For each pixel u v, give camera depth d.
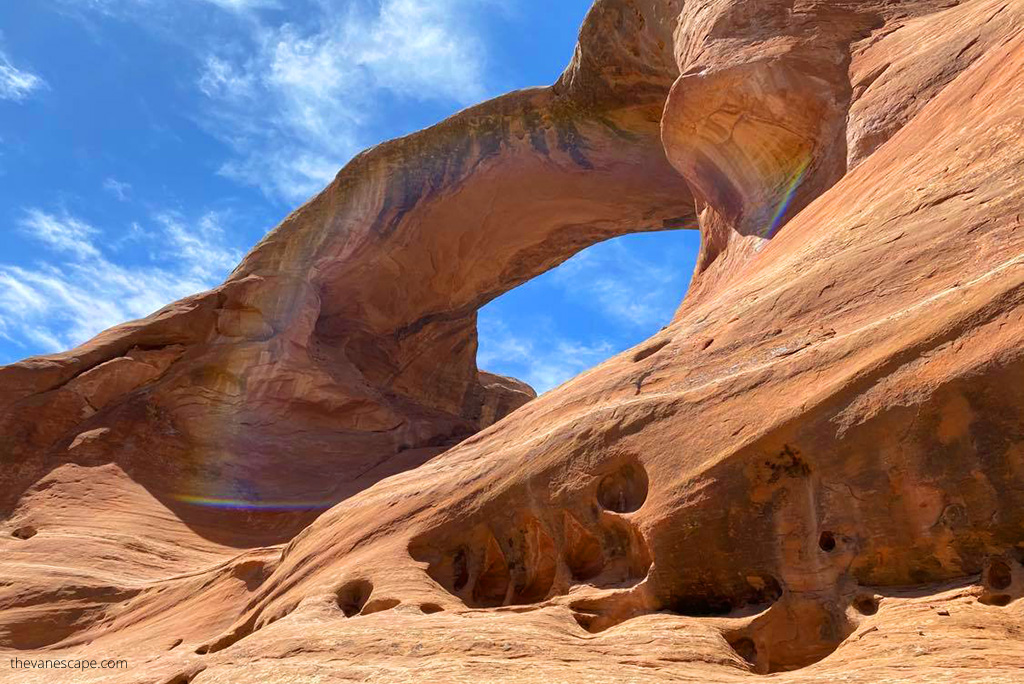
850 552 5.14
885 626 4.52
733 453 5.74
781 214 12.64
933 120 8.34
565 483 6.92
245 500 19.48
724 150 14.10
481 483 7.84
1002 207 5.93
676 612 5.82
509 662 4.64
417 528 8.11
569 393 8.30
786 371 5.93
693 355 7.34
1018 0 9.77
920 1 13.60
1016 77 6.98
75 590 13.16
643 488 6.40
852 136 11.41
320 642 5.81
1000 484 4.58
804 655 5.11
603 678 4.17
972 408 4.73
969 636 4.06
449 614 6.58
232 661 6.12
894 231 6.80
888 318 5.61
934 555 4.81
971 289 5.18
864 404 5.23
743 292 8.10
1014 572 4.50
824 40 13.23
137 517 17.77
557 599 6.42
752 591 5.54
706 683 4.05
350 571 8.11
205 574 11.90
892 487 5.00
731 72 13.20
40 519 17.52
